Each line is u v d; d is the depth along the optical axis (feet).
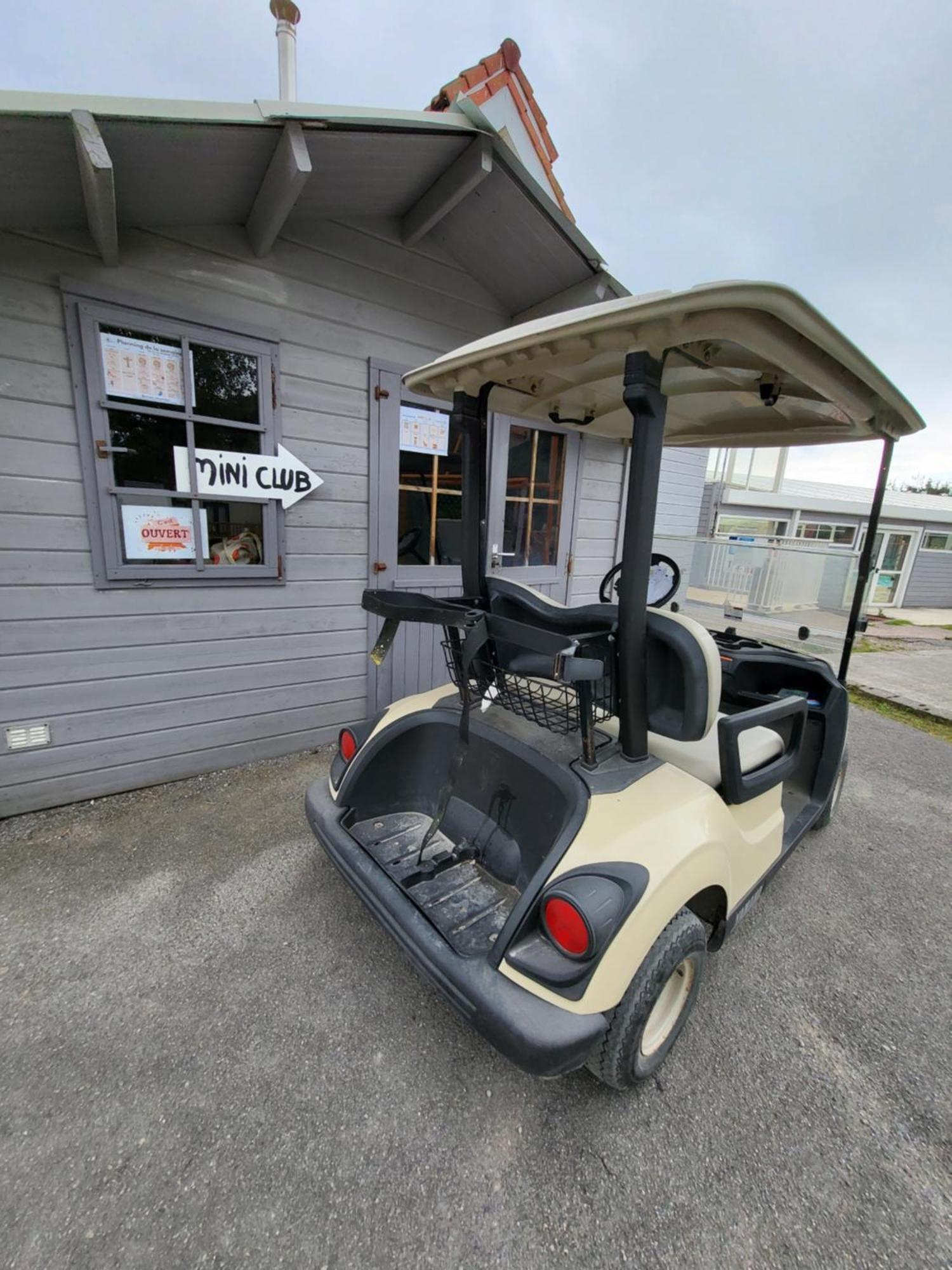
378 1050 4.79
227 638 9.47
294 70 8.21
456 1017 5.14
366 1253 3.44
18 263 6.99
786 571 8.29
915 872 7.95
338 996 5.31
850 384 4.79
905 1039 5.21
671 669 4.82
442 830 6.01
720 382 5.53
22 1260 3.31
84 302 7.39
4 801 8.04
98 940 5.88
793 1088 4.66
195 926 6.12
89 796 8.70
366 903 4.98
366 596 5.18
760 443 8.07
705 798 4.74
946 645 28.19
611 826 4.24
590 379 5.89
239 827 8.06
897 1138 4.29
